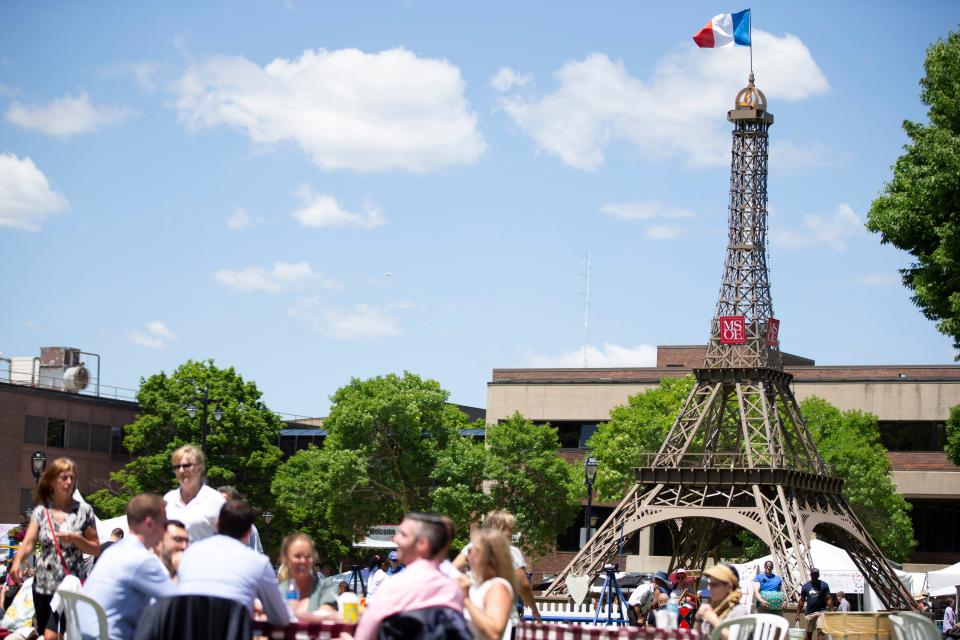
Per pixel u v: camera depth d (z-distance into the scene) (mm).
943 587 52062
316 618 14023
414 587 12742
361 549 101875
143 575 14234
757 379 65938
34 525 17266
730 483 61781
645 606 33188
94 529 17562
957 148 38219
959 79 39562
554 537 91125
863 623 26469
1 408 96375
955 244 38469
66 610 15086
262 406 96000
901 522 82188
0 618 25281
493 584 13547
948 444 60250
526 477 88688
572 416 104000
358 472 85875
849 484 81562
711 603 17484
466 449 88250
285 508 94812
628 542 99375
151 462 91250
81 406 104500
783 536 58156
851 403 94812
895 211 40219
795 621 49812
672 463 64750
